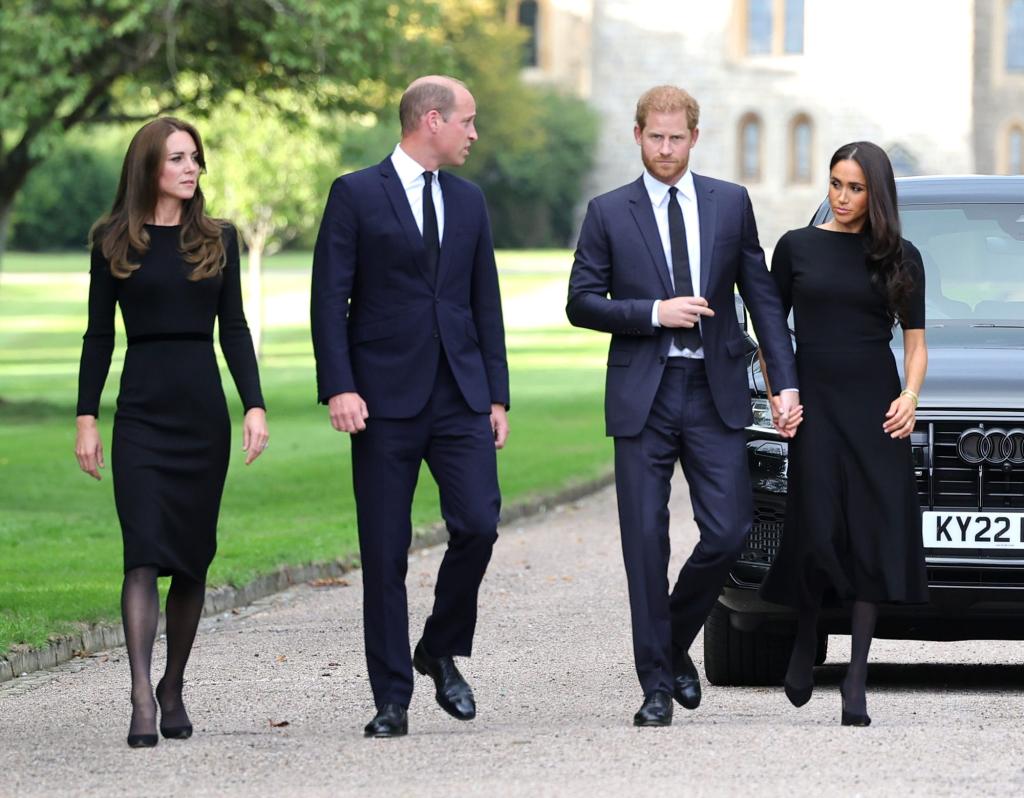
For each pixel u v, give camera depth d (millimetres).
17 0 64875
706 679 22781
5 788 16281
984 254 24078
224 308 18984
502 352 18938
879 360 18703
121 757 17578
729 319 18797
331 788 15836
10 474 51062
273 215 95062
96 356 18750
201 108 74188
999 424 20391
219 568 32000
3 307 149875
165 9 66500
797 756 16859
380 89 73938
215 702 21156
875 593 18531
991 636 21094
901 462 18656
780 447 20672
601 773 16172
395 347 18453
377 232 18406
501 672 23047
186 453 18500
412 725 19188
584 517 45000
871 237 18641
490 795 15367
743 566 20703
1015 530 20312
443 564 18781
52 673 24219
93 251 18656
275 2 67500
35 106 65625
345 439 62094
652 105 18703
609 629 26984
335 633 27250
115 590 29516
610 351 18984
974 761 16625
